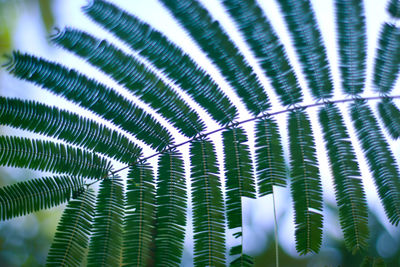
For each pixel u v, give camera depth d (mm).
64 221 314
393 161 326
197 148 326
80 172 318
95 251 313
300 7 318
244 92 327
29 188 312
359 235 323
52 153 315
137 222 318
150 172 323
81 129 317
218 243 316
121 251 314
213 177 325
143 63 316
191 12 313
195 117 326
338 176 326
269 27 319
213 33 317
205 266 314
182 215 320
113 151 321
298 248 323
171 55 317
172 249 316
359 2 318
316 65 326
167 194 322
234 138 328
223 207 322
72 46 308
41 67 309
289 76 326
